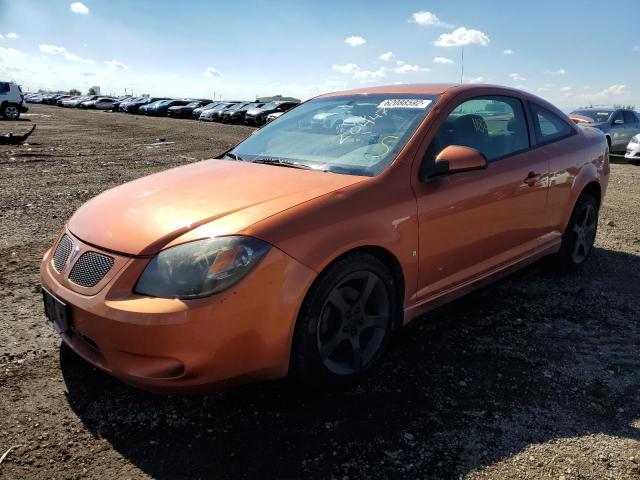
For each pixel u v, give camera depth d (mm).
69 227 2830
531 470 2221
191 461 2238
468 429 2477
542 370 3020
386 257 2881
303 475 2166
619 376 2975
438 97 3445
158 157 12734
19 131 19938
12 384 2736
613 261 5043
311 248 2465
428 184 3049
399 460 2262
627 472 2219
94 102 51062
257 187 2803
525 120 4004
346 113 3674
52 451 2268
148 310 2211
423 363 3078
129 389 2740
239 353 2328
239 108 32094
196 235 2361
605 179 4750
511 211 3617
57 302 2539
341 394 2748
